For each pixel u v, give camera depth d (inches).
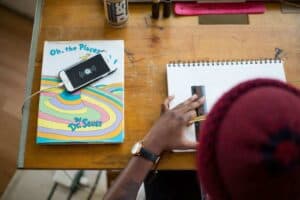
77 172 54.5
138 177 31.1
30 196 53.7
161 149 31.5
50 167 32.0
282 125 17.1
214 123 19.3
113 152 32.3
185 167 31.8
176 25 37.0
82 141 32.1
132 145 32.5
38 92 33.8
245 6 37.9
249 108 18.0
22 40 65.1
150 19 37.1
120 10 34.9
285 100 17.7
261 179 17.0
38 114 33.0
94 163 32.0
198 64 34.9
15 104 60.8
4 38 64.9
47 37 36.4
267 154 17.0
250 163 17.1
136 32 36.6
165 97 34.1
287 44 36.4
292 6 38.0
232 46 36.2
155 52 35.8
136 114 33.5
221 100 19.8
